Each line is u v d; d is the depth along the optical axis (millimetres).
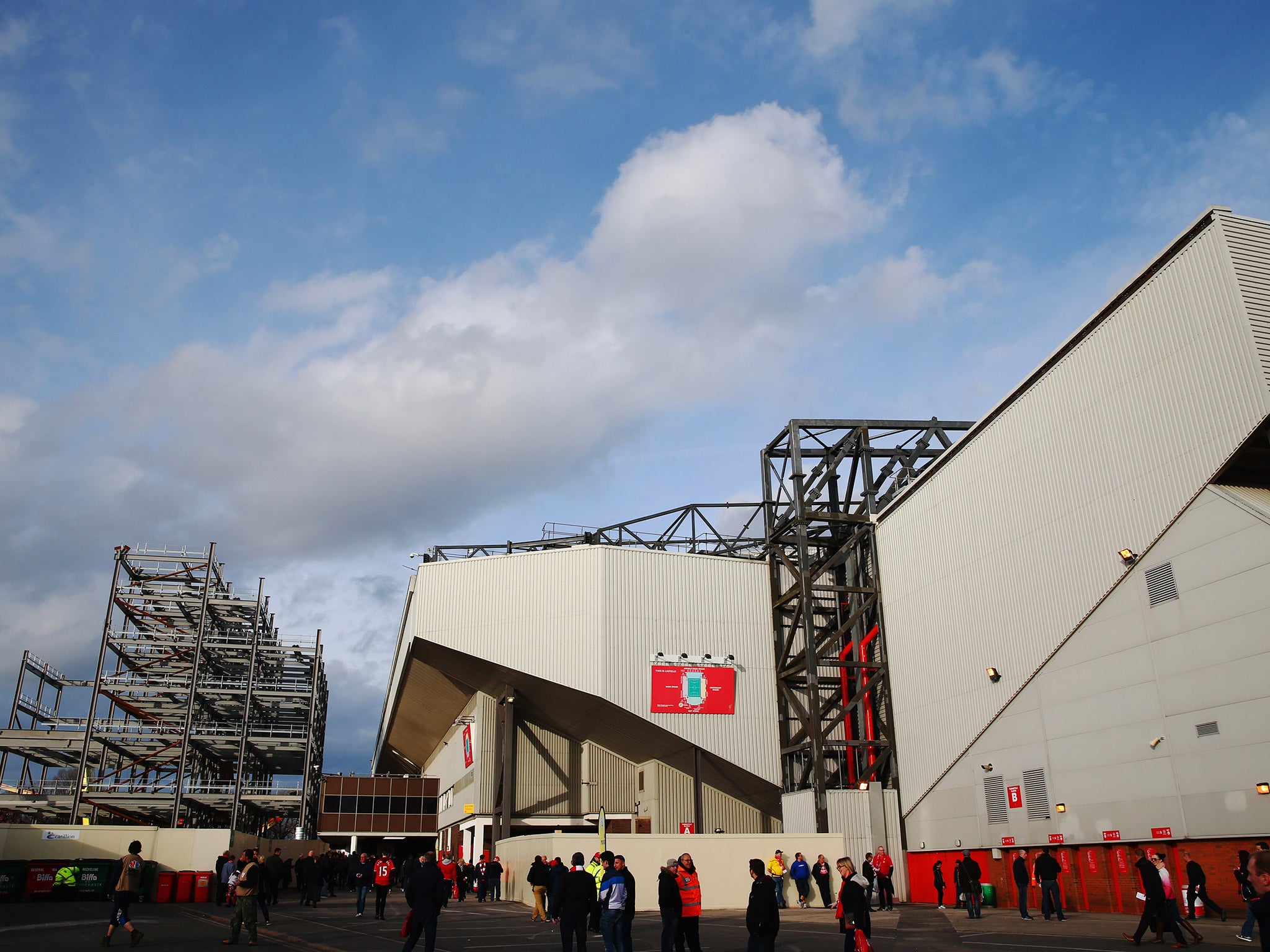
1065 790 35656
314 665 74938
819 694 52656
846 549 52688
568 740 65938
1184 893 29531
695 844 41344
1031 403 39375
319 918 34875
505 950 23359
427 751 97125
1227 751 28703
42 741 69562
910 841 46844
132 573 73188
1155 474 32656
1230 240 30609
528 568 59094
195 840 51000
